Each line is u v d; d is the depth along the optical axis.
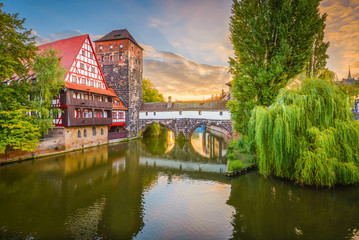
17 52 17.92
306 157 10.88
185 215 9.52
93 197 11.66
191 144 34.44
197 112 37.31
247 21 17.11
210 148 30.69
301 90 12.35
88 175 15.93
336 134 11.01
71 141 24.95
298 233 7.89
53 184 13.76
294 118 11.29
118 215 9.55
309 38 15.46
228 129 34.69
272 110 12.13
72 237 7.77
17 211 9.89
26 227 8.45
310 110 11.60
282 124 11.38
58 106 23.95
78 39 27.92
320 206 9.91
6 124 16.69
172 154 25.77
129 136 38.03
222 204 10.62
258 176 14.86
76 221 8.98
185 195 11.96
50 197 11.60
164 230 8.27
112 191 12.62
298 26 15.40
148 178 15.43
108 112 32.56
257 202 10.66
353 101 12.70
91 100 27.67
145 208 10.28
